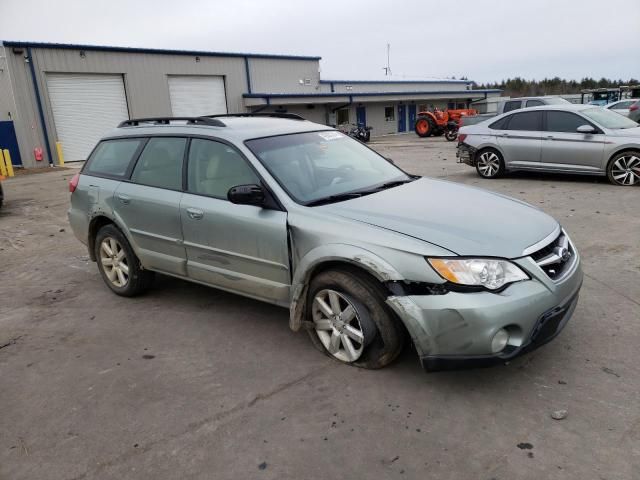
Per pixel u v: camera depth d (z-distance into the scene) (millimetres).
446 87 47938
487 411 2969
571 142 9805
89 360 3900
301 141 4387
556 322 3131
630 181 9273
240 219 3871
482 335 2885
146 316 4668
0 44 20781
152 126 4906
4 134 21656
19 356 4035
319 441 2801
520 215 3592
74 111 23281
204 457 2734
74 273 6117
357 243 3242
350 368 3520
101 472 2668
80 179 5371
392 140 31562
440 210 3553
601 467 2480
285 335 4113
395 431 2846
